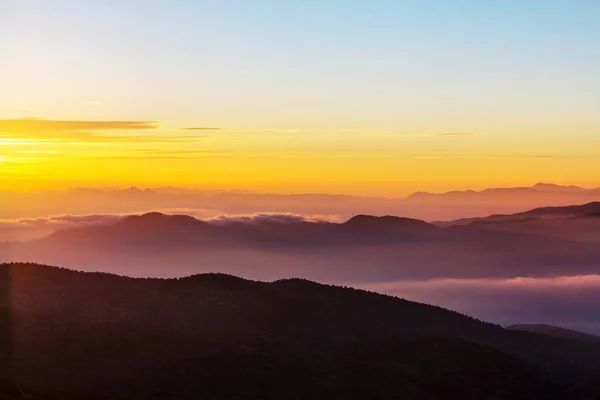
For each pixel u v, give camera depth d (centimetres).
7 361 6034
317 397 6347
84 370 6122
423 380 6912
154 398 5825
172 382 6178
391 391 6600
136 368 6325
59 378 5881
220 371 6512
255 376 6544
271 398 6222
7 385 5394
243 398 6141
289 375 6694
